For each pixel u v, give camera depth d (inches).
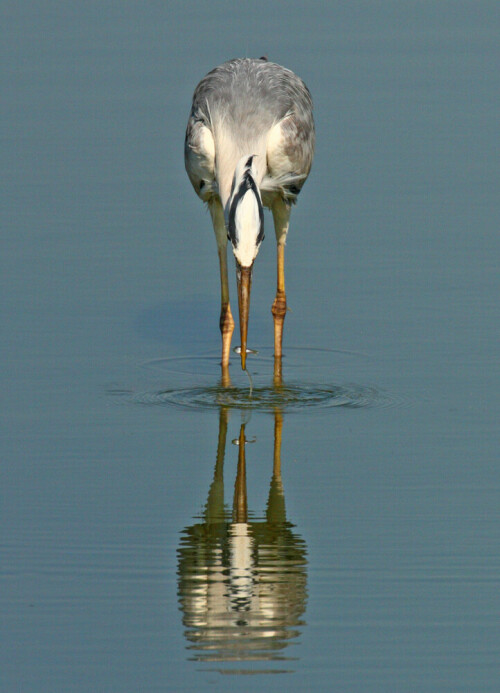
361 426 577.0
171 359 673.0
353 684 374.0
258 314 756.0
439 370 646.5
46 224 897.5
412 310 737.0
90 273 805.9
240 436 567.8
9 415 588.7
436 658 386.9
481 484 512.7
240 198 560.1
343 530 474.9
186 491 511.5
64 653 391.2
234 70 660.1
